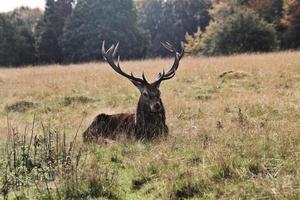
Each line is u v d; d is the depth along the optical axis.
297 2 152.75
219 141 25.03
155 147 26.06
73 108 46.44
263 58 75.56
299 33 155.75
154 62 90.62
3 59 172.62
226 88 51.19
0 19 174.00
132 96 50.91
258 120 32.59
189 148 24.89
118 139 29.41
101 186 20.16
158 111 29.20
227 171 20.33
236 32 133.50
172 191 19.31
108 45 167.62
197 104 41.34
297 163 19.94
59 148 24.84
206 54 138.00
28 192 20.20
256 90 48.03
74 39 169.75
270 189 17.50
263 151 22.22
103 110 43.34
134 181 21.14
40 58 179.50
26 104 48.22
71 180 20.23
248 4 169.88
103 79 63.78
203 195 18.72
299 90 45.50
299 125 27.42
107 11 166.88
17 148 25.45
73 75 70.75
